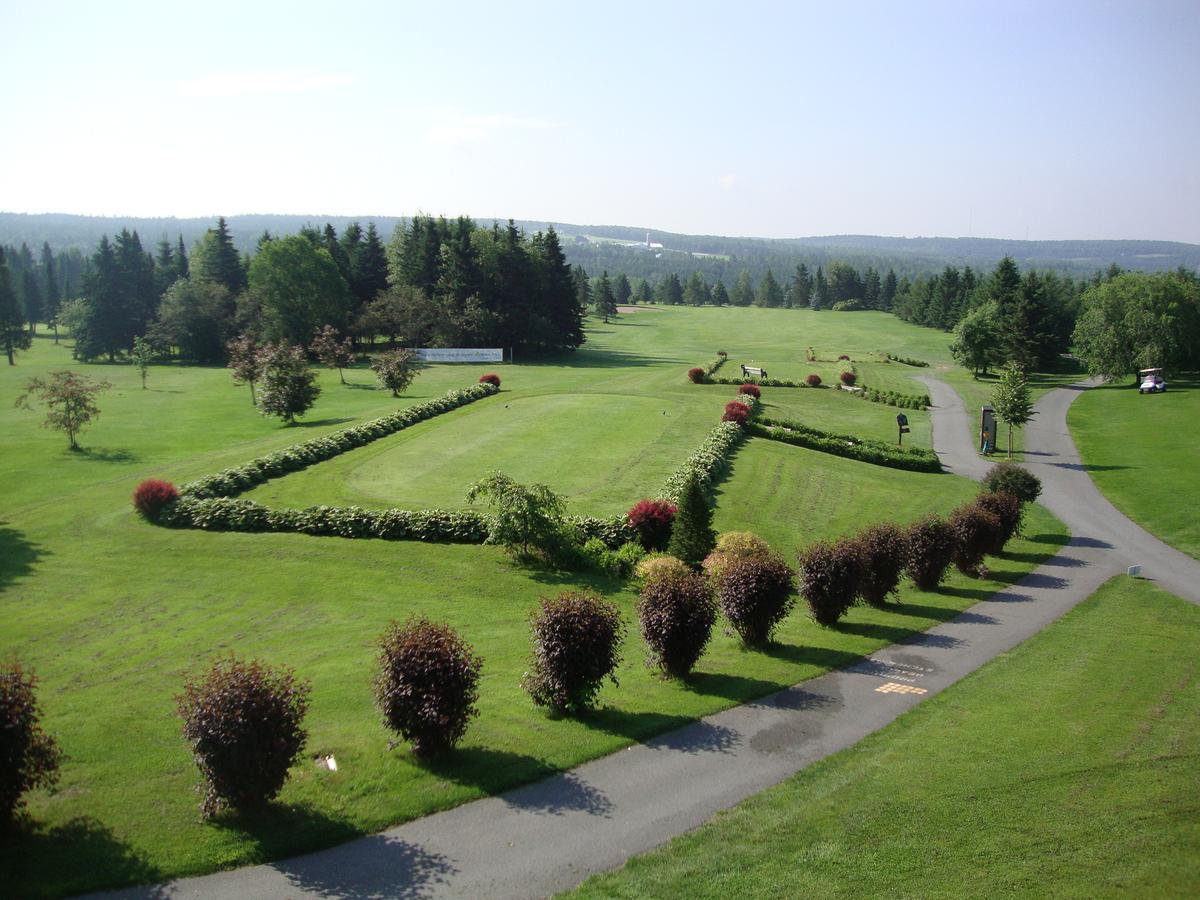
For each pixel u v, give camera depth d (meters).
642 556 26.33
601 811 11.56
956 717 14.86
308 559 26.53
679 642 16.28
